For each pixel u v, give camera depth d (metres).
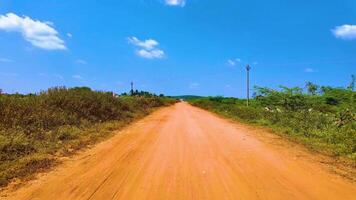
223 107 43.34
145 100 46.03
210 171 9.32
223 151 12.17
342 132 15.28
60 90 20.80
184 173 9.09
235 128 19.91
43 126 14.92
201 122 23.88
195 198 7.14
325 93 28.28
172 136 15.94
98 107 21.39
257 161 10.57
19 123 13.97
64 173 9.11
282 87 29.36
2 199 7.12
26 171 9.21
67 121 16.84
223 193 7.45
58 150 11.92
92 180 8.45
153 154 11.56
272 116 24.44
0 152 10.62
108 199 7.10
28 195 7.36
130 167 9.74
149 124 21.69
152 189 7.73
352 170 9.62
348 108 21.88
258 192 7.52
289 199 7.08
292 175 8.92
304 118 21.02
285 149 12.68
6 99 15.20
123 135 16.16
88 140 14.12
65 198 7.16
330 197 7.20
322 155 11.64
